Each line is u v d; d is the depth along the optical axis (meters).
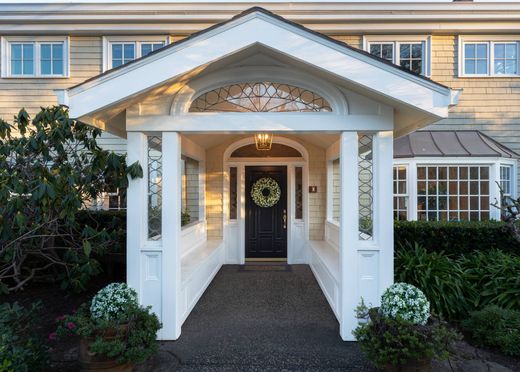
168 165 3.87
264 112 3.85
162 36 7.65
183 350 3.57
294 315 4.49
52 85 7.62
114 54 7.74
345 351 3.54
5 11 7.30
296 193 7.50
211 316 4.46
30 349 2.85
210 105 4.12
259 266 7.18
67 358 3.43
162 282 3.82
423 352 2.77
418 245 5.39
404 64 7.61
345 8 7.30
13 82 7.60
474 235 5.64
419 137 7.39
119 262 6.38
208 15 7.41
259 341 3.76
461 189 6.84
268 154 7.50
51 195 3.78
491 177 6.75
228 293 5.39
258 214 7.62
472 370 3.21
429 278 4.45
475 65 7.57
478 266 4.83
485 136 7.44
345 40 7.61
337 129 3.82
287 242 7.51
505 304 4.12
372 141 3.93
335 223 6.38
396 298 3.06
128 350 2.88
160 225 4.12
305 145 7.27
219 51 3.39
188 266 5.01
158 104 3.87
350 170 3.82
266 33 3.39
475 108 7.53
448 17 7.26
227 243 7.46
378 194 3.82
